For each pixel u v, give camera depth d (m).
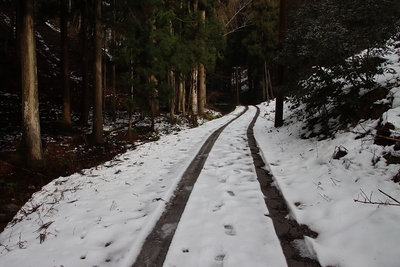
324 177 4.26
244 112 24.66
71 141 9.89
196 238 3.04
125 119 16.48
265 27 26.95
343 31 5.11
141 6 10.50
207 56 17.45
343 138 5.17
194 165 6.29
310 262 2.54
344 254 2.50
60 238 3.29
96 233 3.29
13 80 15.07
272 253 2.65
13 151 7.80
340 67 5.57
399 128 4.03
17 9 15.37
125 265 2.56
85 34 12.65
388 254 2.32
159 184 5.11
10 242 3.39
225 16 23.16
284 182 4.59
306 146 6.36
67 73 11.59
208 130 12.84
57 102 16.00
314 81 6.09
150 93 11.63
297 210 3.52
